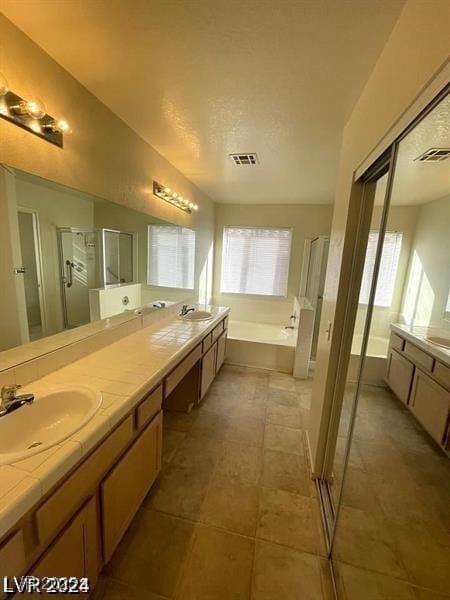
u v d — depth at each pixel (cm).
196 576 127
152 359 173
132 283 229
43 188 137
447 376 101
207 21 105
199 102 161
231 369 363
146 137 212
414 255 134
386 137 108
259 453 210
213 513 159
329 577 129
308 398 296
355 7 96
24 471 81
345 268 160
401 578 108
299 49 117
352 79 133
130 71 136
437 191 117
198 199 360
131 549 137
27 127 121
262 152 231
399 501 118
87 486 102
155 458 161
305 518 158
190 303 357
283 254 443
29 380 136
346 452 144
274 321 458
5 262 123
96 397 124
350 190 154
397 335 145
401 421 130
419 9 82
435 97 73
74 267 165
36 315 141
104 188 176
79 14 104
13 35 110
